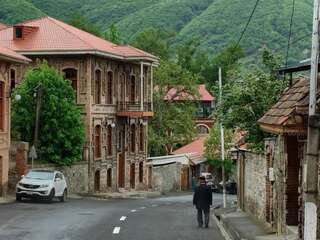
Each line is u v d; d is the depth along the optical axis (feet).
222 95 109.40
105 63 191.42
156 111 261.85
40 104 156.87
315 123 41.34
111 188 197.06
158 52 364.99
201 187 87.20
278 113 60.85
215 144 237.04
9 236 71.31
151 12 465.47
